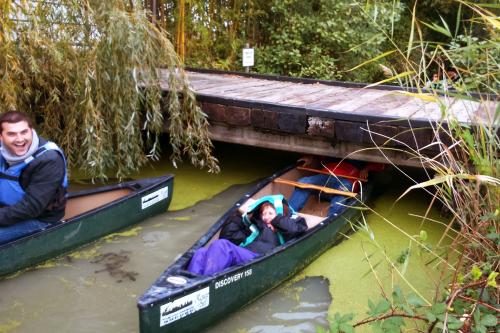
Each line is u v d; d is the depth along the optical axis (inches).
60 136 191.5
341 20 360.8
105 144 182.4
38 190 135.0
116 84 175.5
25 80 173.9
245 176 222.5
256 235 144.8
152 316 100.3
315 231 146.3
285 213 157.1
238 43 375.2
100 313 120.4
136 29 172.2
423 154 168.6
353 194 169.2
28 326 114.1
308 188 182.4
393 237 167.5
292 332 116.1
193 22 346.9
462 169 115.3
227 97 199.2
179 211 184.5
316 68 360.2
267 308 125.9
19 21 172.2
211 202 193.5
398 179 221.8
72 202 164.4
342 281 140.4
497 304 97.7
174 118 189.9
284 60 364.5
